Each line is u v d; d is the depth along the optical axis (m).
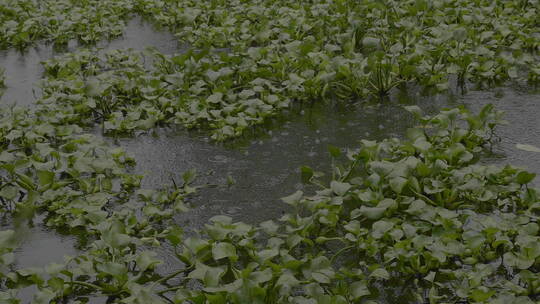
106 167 3.92
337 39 6.09
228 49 6.63
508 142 4.42
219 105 5.16
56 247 3.45
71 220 3.62
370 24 6.86
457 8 7.00
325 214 3.36
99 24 7.55
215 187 3.97
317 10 7.07
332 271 2.90
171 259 3.29
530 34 6.54
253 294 2.58
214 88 5.28
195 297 2.68
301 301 2.66
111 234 3.14
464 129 4.48
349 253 3.28
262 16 7.13
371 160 3.92
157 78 5.33
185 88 5.24
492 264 3.13
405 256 3.03
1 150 4.53
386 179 3.68
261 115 4.84
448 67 5.62
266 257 2.90
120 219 3.55
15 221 3.68
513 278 3.04
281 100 5.12
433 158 3.79
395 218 3.34
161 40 7.07
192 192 3.88
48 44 7.12
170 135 4.74
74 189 3.93
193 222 3.60
